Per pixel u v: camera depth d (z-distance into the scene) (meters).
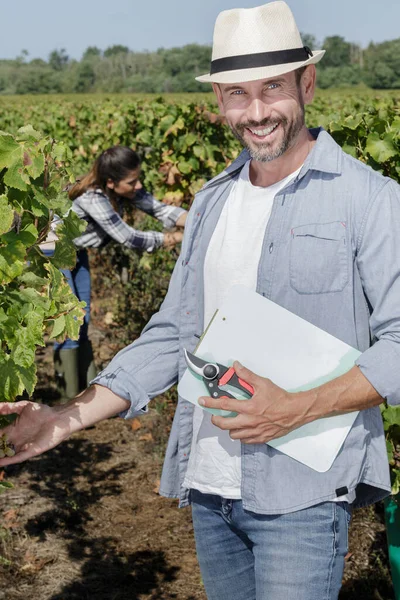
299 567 1.82
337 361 1.79
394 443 3.07
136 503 4.13
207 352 1.85
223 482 1.93
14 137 1.81
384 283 1.74
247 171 2.02
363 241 1.77
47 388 5.66
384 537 3.70
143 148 8.20
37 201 1.74
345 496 1.84
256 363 1.83
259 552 1.89
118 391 2.00
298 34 1.87
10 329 1.67
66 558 3.60
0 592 3.31
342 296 1.81
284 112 1.83
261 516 1.87
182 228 4.95
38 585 3.38
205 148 6.22
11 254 1.67
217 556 2.09
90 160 9.97
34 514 3.97
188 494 2.10
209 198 2.08
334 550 1.84
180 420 2.06
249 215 1.96
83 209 4.64
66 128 11.43
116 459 4.64
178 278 2.14
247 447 1.86
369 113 3.98
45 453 4.70
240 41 1.81
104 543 3.74
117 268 8.16
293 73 1.84
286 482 1.83
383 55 101.81
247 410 1.73
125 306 7.18
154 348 2.10
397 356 1.70
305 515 1.82
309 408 1.73
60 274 1.82
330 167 1.82
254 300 1.83
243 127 1.87
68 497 4.16
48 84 127.62
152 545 3.73
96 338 6.82
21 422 1.92
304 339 1.80
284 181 1.93
